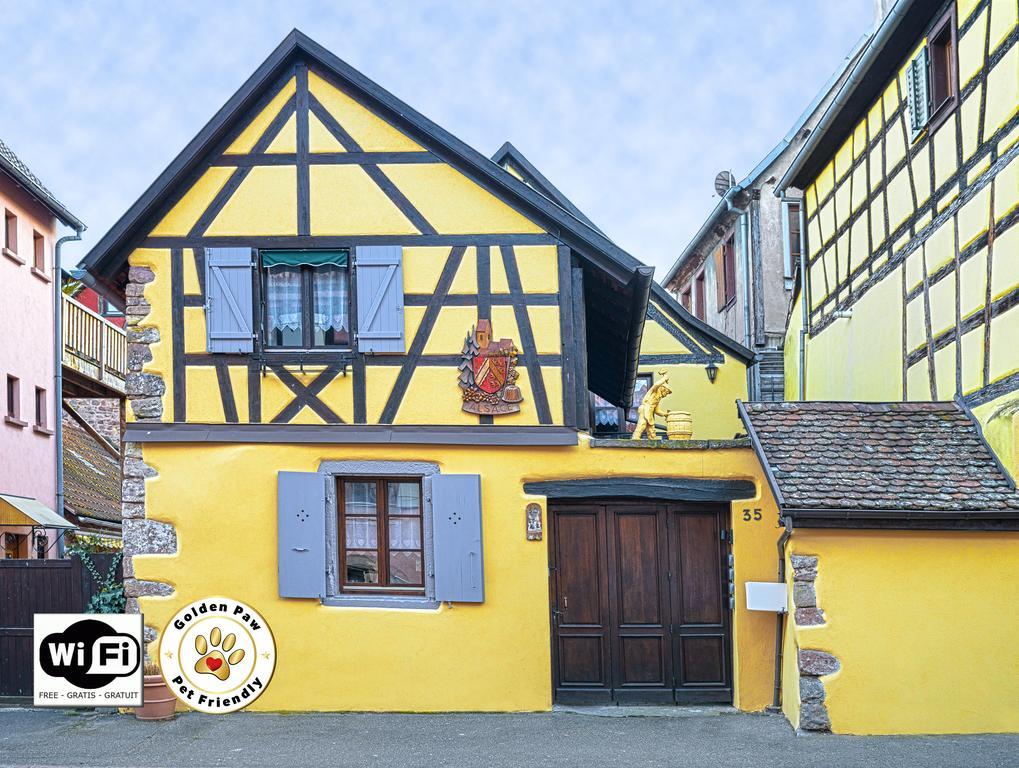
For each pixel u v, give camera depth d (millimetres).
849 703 9461
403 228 11055
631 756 8969
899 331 12422
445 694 10656
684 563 10883
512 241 11031
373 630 10727
